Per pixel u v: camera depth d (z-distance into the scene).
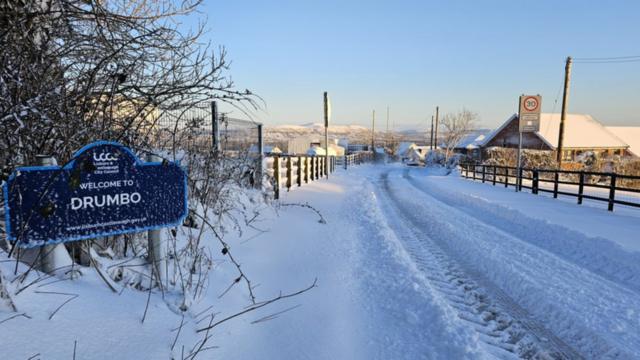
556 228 8.13
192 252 3.96
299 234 6.80
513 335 3.81
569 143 38.38
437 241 7.74
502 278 5.41
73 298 2.54
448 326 3.62
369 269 5.34
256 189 8.76
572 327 3.96
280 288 4.32
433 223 9.65
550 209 11.00
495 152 30.33
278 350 3.07
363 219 9.14
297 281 4.61
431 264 6.11
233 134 7.86
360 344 3.33
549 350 3.55
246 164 8.12
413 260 6.31
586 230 7.92
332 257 5.73
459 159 45.22
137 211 2.90
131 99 3.62
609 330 3.86
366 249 6.41
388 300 4.27
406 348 3.29
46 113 2.97
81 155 2.61
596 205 12.09
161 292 3.20
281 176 12.95
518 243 7.45
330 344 3.26
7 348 1.99
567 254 6.74
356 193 14.97
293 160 14.68
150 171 2.94
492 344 3.62
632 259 5.80
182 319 2.96
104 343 2.34
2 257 2.66
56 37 3.44
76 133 3.06
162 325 2.76
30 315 2.25
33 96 3.01
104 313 2.56
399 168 49.31
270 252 5.45
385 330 3.60
